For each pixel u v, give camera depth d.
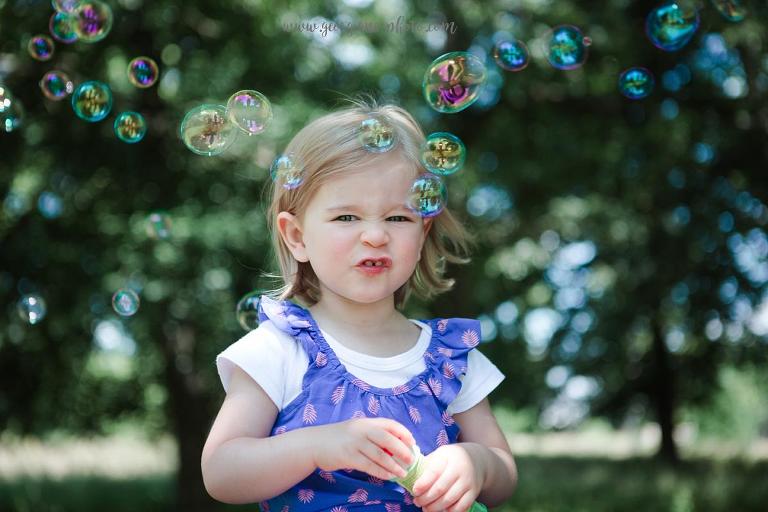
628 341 17.20
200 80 8.70
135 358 14.48
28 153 8.83
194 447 11.64
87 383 15.02
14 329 10.18
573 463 18.48
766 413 27.92
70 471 17.73
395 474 1.46
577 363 17.94
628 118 9.91
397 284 1.67
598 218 13.56
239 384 1.61
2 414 11.60
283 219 1.75
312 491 1.56
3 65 7.89
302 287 1.83
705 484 11.32
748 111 9.01
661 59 8.74
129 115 3.26
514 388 18.14
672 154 9.97
